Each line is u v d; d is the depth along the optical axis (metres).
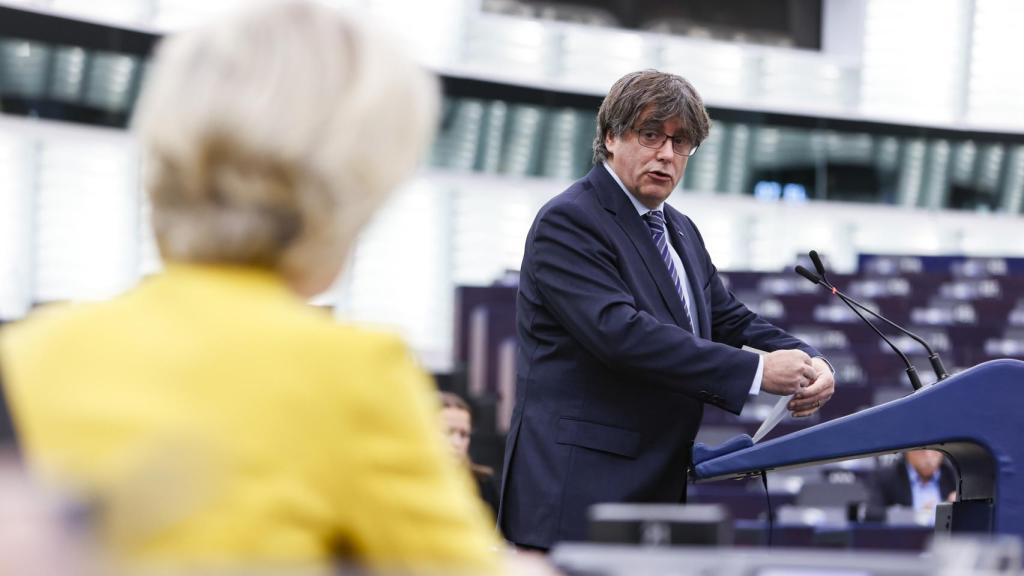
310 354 1.21
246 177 1.31
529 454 3.70
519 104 19.47
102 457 1.17
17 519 0.81
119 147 16.36
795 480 10.06
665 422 3.66
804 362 3.53
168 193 1.33
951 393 3.00
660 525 1.45
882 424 3.05
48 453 1.17
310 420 1.19
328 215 1.33
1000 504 2.93
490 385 13.45
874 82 22.19
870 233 22.56
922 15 22.39
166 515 0.94
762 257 21.98
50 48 15.45
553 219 3.75
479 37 19.94
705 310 3.91
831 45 21.88
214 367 1.21
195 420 1.18
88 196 16.30
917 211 22.17
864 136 21.58
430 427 1.25
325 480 1.19
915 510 8.18
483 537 1.25
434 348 18.73
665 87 3.80
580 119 19.84
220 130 1.30
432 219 19.48
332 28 1.37
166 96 1.33
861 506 8.23
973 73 22.44
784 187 21.61
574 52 20.34
